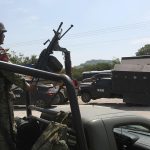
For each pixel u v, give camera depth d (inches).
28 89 99.4
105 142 89.0
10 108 99.0
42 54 115.0
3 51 100.0
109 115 93.4
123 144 101.4
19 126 100.3
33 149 86.3
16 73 94.3
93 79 631.8
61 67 112.3
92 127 89.3
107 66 1646.2
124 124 93.0
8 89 98.3
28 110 118.2
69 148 88.0
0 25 106.2
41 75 86.9
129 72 558.6
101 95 602.5
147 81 542.9
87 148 85.7
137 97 553.3
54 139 82.7
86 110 99.4
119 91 573.3
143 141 102.1
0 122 95.5
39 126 102.3
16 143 97.9
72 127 88.4
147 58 558.9
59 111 99.4
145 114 444.5
